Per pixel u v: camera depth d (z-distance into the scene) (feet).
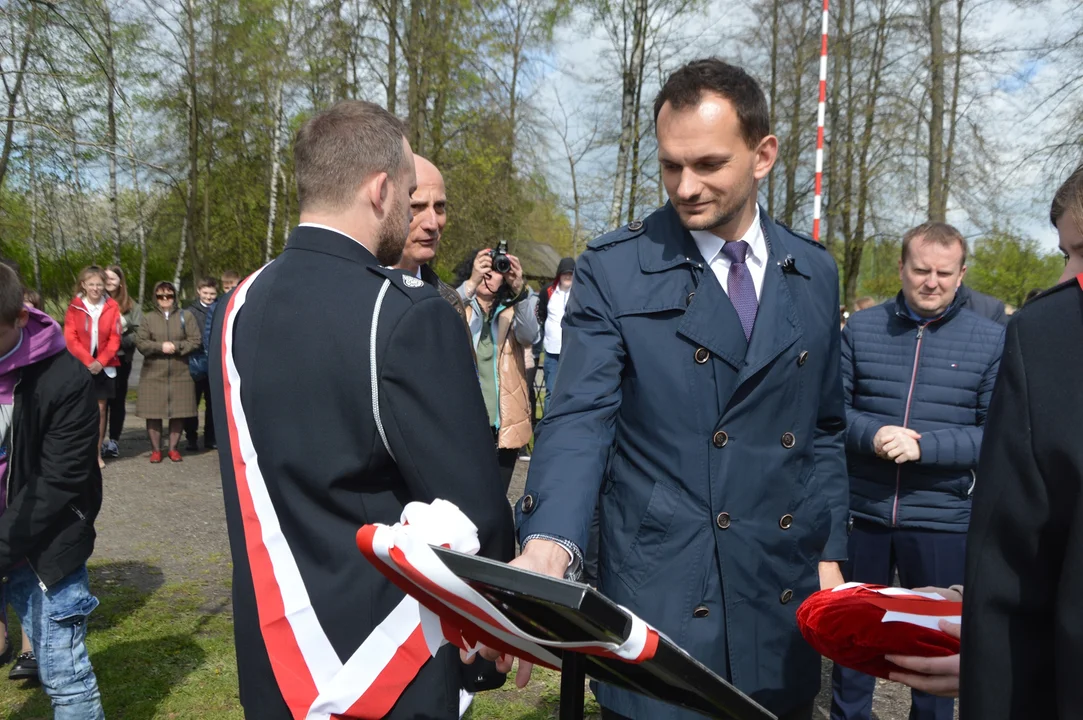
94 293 26.09
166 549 17.70
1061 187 3.91
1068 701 3.28
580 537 5.32
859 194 61.52
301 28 55.06
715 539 5.79
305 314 5.00
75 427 8.29
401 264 9.36
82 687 8.89
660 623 5.78
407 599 4.92
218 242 73.15
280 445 4.93
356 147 5.32
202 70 62.44
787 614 6.06
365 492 4.99
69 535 8.58
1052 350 3.52
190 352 26.94
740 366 5.83
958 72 52.65
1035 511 3.47
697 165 5.60
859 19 59.06
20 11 31.55
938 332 9.73
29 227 45.24
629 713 5.81
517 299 15.12
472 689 5.74
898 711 11.48
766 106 5.81
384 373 4.84
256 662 5.04
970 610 3.70
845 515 6.64
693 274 5.92
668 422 5.83
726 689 3.63
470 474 4.93
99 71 36.47
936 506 9.53
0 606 9.59
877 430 9.48
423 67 54.29
